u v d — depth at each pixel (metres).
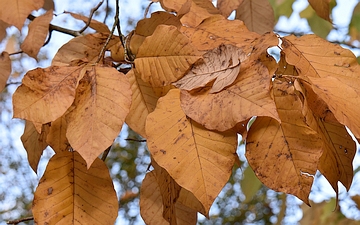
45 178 0.62
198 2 0.78
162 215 0.66
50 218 0.61
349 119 0.55
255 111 0.55
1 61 0.79
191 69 0.61
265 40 0.59
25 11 0.67
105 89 0.59
